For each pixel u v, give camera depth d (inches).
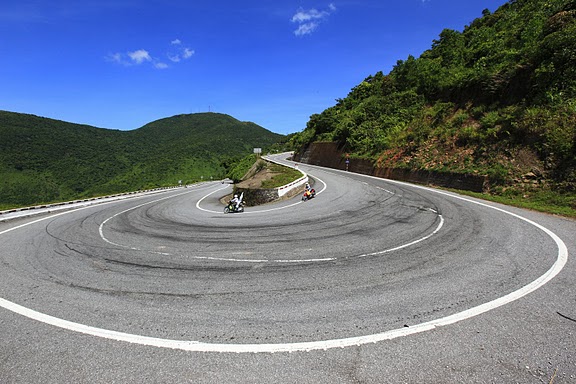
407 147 1048.8
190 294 201.2
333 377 116.6
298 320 161.6
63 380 120.1
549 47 685.3
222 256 286.8
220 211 680.4
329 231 369.1
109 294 205.8
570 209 426.0
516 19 1146.7
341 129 1653.5
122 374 122.6
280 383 114.3
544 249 259.6
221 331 153.6
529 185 534.6
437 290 190.4
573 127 535.5
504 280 200.5
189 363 128.6
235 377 118.8
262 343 141.6
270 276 228.1
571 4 756.0
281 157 2935.5
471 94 959.6
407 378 114.9
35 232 455.8
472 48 1254.3
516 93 759.7
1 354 139.1
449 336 141.3
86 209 788.0
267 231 388.5
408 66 1692.9
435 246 285.0
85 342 147.4
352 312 167.8
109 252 320.2
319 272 231.6
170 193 1435.8
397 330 148.0
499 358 124.7
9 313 180.2
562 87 624.7
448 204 506.0
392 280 209.6
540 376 114.0
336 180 1008.2
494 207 462.0
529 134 609.9
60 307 187.0
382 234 341.4
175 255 298.2
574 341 134.0
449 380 113.3
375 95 1868.8
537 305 166.4
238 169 2294.5
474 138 757.9
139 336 151.4
